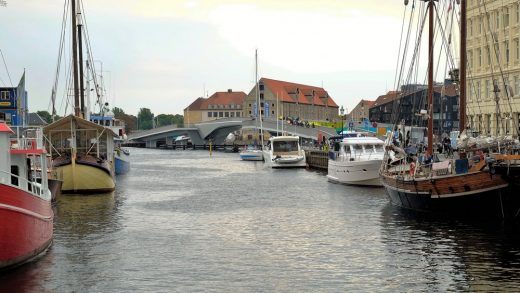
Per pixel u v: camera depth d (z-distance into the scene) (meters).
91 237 29.30
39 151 24.91
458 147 32.12
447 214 32.28
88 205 42.03
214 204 42.97
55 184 41.28
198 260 24.33
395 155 46.72
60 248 26.44
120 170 76.81
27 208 22.19
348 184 55.91
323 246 26.98
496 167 29.02
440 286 20.27
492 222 31.14
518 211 29.95
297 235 29.83
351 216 35.72
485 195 30.00
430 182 32.00
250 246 27.17
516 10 65.88
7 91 46.22
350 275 21.81
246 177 69.94
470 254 24.66
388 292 19.67
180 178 69.19
